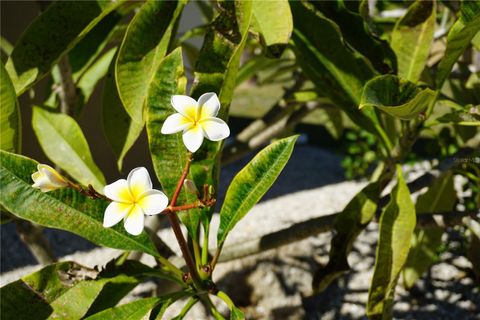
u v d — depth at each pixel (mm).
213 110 708
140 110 894
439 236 1751
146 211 683
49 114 1104
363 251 2416
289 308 2002
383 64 1049
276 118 1541
